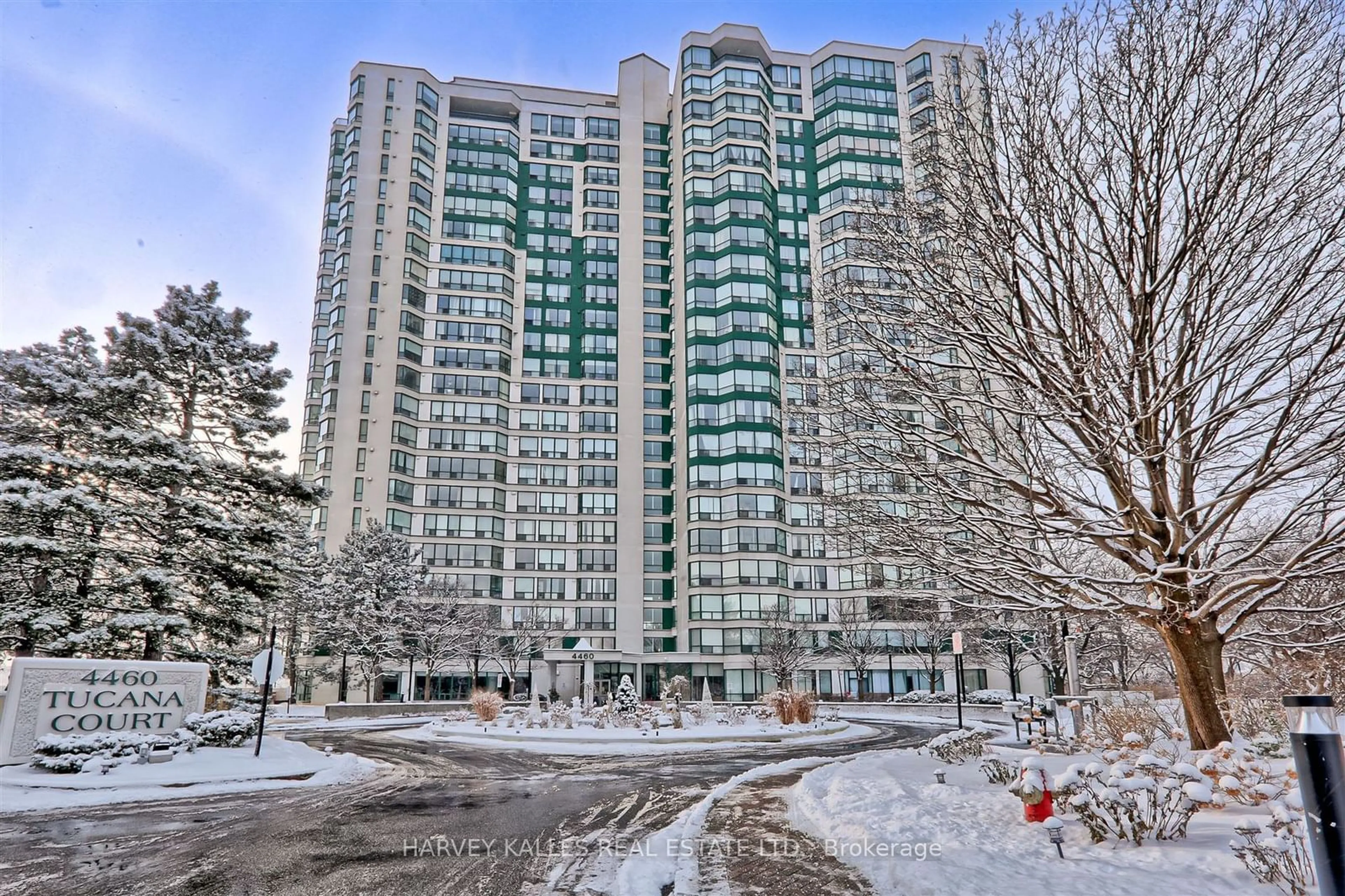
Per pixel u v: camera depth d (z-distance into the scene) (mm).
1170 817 7812
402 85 69812
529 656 56906
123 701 17000
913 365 11898
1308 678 15070
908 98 68312
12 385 23234
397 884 7152
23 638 21750
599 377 69625
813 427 13617
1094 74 10359
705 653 57156
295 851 8555
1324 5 9219
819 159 69750
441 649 48938
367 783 14648
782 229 67812
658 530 66125
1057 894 5695
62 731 16031
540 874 7473
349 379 61938
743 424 60531
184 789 13438
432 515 62562
